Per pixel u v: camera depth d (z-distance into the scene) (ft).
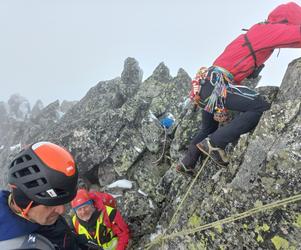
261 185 5.90
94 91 16.60
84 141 11.34
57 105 22.31
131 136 11.18
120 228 8.27
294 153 5.64
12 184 3.17
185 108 10.45
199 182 7.63
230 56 7.05
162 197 9.13
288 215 5.58
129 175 10.78
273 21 7.16
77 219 8.25
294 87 6.15
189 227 6.91
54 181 3.12
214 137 6.83
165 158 10.48
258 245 5.89
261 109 6.72
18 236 3.18
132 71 16.21
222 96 6.87
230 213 6.24
